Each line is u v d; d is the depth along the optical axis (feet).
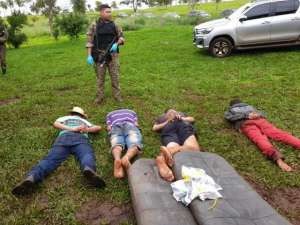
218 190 7.25
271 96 14.69
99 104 14.58
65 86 17.99
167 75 19.13
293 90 15.38
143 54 26.23
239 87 16.15
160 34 37.73
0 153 10.46
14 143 11.12
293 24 22.41
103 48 14.01
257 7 22.89
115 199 8.23
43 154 10.34
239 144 10.62
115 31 14.03
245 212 6.61
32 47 40.40
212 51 23.36
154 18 64.39
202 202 6.83
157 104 14.32
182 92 15.89
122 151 10.07
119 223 7.45
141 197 7.22
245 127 11.04
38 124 12.75
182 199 7.12
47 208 7.96
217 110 13.37
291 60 20.85
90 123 11.82
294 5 22.50
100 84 14.48
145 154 10.11
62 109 14.20
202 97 15.10
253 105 13.73
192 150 9.05
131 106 14.19
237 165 9.56
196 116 12.87
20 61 27.76
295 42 22.79
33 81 19.74
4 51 22.13
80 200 8.21
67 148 9.77
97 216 7.74
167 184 7.75
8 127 12.54
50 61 26.73
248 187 7.57
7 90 18.02
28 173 8.83
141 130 11.71
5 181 9.05
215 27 23.13
